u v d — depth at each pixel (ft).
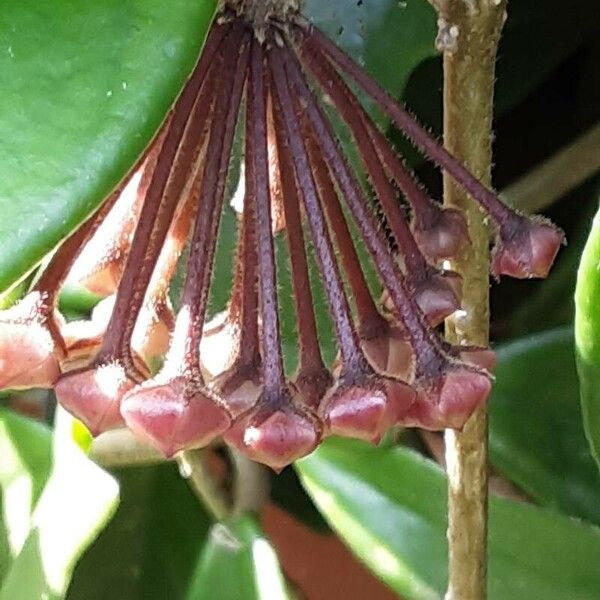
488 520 0.47
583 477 0.52
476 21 0.36
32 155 0.27
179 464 0.62
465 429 0.41
